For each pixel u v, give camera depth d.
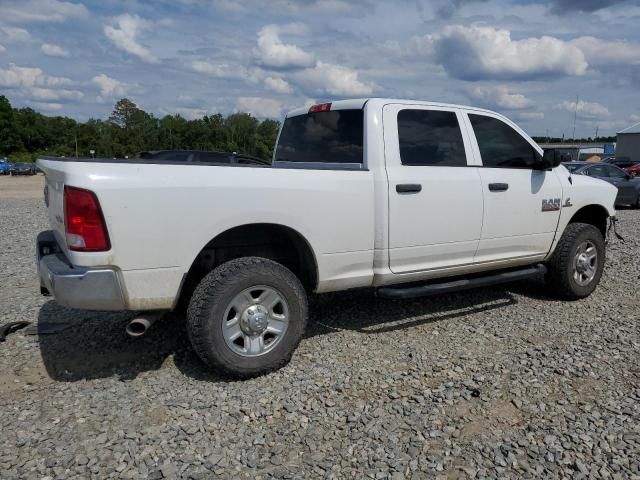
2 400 3.44
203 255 4.09
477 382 3.73
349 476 2.72
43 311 5.21
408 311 5.34
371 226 4.24
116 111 114.56
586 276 5.78
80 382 3.71
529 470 2.77
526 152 5.35
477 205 4.80
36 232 11.17
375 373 3.88
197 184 3.50
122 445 2.95
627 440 3.02
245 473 2.74
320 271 4.10
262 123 96.12
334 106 4.75
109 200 3.25
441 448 2.96
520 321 5.05
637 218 14.30
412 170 4.43
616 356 4.18
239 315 3.71
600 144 87.56
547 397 3.52
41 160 4.04
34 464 2.77
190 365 4.00
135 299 3.43
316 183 3.95
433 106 4.71
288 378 3.79
